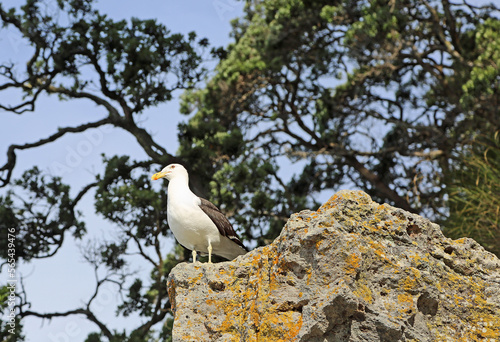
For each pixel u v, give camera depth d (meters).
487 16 18.38
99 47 17.36
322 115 19.78
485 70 15.50
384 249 5.30
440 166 16.64
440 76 18.16
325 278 5.15
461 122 17.00
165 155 17.42
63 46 17.19
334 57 19.11
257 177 17.42
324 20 18.17
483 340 5.25
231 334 5.53
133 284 18.47
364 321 5.03
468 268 5.57
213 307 5.68
